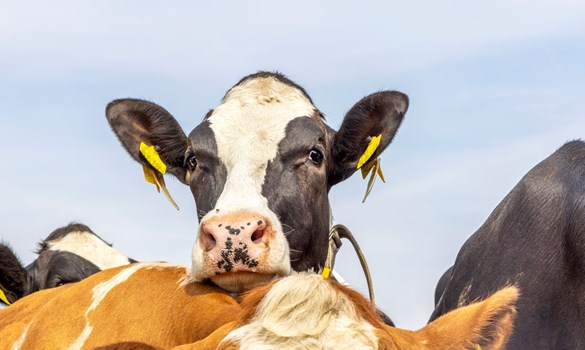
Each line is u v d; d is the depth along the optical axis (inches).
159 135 136.1
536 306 122.2
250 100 131.3
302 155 129.2
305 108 131.8
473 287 126.9
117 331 109.3
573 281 122.2
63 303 114.2
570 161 126.8
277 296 95.4
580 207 123.2
